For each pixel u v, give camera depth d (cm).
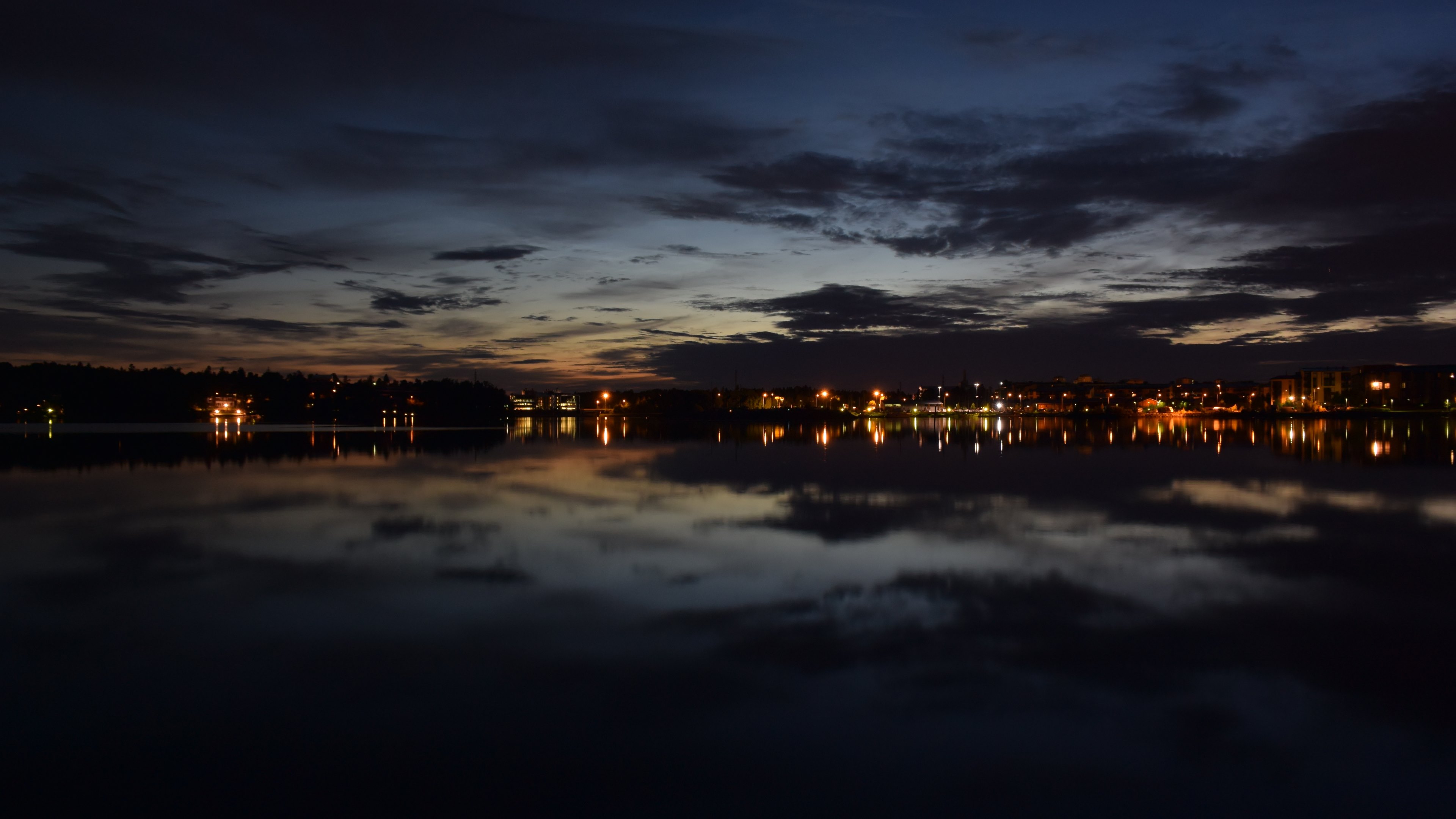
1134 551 1384
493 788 577
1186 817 541
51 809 551
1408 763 608
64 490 2414
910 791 573
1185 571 1224
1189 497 2150
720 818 540
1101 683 763
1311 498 2116
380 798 564
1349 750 628
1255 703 716
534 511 1916
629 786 579
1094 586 1132
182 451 4512
